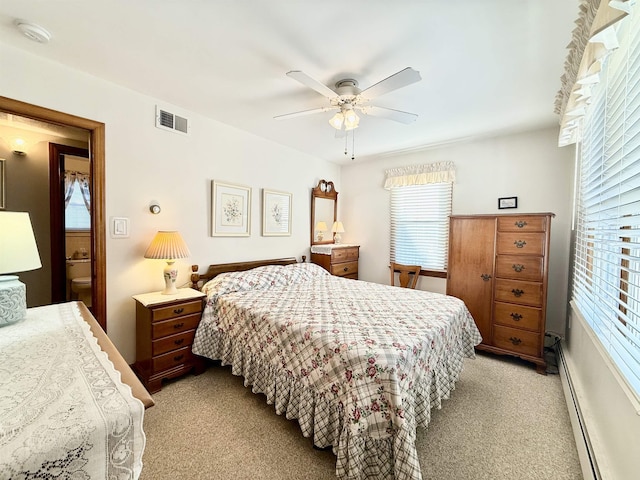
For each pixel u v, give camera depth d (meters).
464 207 3.52
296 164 3.89
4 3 1.40
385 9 1.39
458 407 2.01
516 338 2.73
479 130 3.05
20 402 0.68
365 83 2.07
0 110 1.77
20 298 1.30
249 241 3.33
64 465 0.58
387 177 4.18
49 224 3.08
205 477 1.40
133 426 0.67
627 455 1.05
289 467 1.47
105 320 2.24
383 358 1.37
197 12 1.44
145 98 2.40
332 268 3.95
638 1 1.08
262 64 1.90
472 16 1.42
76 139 3.20
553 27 1.48
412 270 3.79
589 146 2.09
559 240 2.91
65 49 1.79
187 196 2.73
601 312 1.63
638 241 1.36
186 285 2.77
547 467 1.49
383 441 1.32
